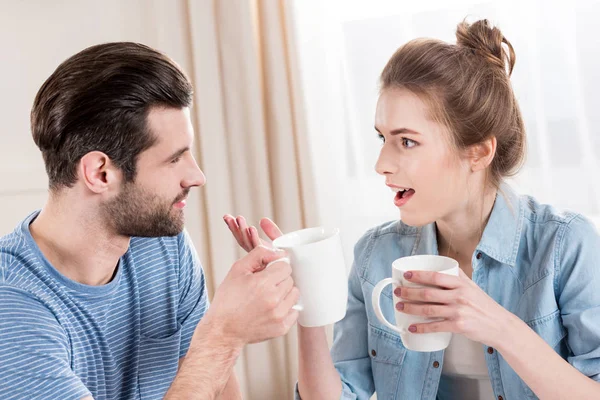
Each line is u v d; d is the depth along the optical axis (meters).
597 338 1.08
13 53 2.26
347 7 2.09
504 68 1.17
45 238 1.09
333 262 0.95
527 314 1.16
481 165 1.14
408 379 1.24
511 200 1.21
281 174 2.18
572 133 1.89
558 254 1.15
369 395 1.30
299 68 2.11
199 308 1.34
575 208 1.92
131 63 1.02
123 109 1.01
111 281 1.16
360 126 2.14
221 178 2.23
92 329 1.12
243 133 2.21
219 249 2.27
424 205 1.14
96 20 2.30
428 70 1.10
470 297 0.94
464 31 1.17
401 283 0.96
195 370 0.97
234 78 2.20
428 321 0.96
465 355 1.20
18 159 2.29
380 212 2.16
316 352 1.19
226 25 2.18
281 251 0.97
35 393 0.94
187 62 2.26
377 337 1.28
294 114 2.14
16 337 0.96
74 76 1.02
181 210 1.11
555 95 1.90
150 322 1.25
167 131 1.04
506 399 1.15
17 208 2.29
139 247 1.24
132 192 1.06
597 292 1.12
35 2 2.26
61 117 1.02
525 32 1.90
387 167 1.12
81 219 1.07
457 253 1.28
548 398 0.98
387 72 1.14
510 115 1.16
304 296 0.96
